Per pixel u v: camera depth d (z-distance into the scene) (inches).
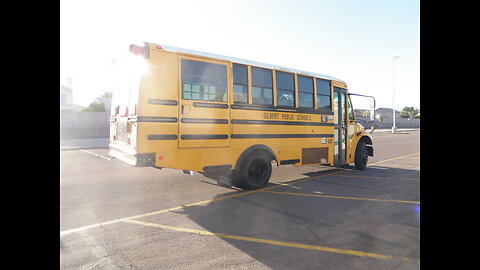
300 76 281.7
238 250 134.0
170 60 200.7
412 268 116.5
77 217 178.5
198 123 212.7
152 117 192.5
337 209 194.4
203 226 164.2
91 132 976.9
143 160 190.5
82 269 117.1
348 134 341.7
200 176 313.4
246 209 195.0
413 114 2679.6
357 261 123.0
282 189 253.0
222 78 225.6
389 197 224.8
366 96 350.3
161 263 122.3
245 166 239.3
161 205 205.0
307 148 287.9
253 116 243.9
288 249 134.6
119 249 135.3
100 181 286.4
